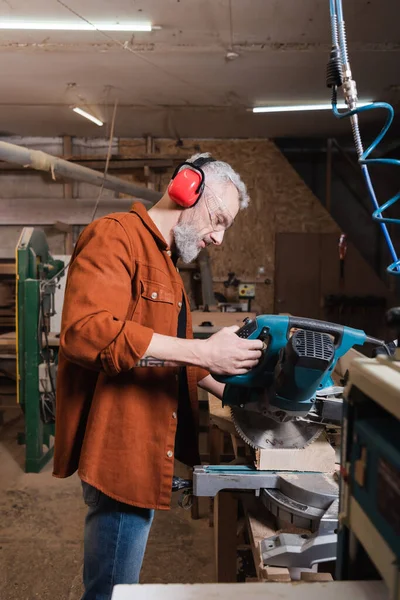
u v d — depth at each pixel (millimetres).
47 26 2641
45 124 4531
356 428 593
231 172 1119
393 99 3842
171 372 1071
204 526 2252
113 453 1012
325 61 3094
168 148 5090
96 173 3379
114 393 1025
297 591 557
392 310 593
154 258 1047
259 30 2723
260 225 5109
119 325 902
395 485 481
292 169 5078
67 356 921
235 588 564
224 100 3852
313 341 923
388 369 555
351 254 5066
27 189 4922
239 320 3246
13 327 4336
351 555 610
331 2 1032
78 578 1870
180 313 1189
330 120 4363
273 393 978
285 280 5121
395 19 2600
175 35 2773
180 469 2766
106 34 2756
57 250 4906
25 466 2762
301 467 1062
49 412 2744
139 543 1069
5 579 1860
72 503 2414
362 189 5305
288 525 966
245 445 1432
